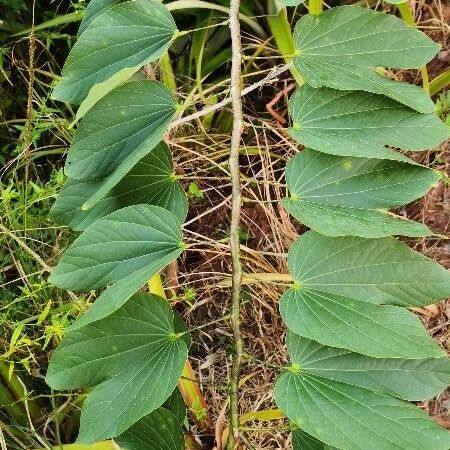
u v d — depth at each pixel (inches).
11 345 20.6
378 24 15.8
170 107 15.6
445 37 27.6
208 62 26.7
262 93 27.7
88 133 15.6
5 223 23.9
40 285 22.0
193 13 25.6
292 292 14.4
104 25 15.4
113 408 14.4
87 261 14.6
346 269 14.5
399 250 14.4
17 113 28.1
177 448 15.8
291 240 25.8
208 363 25.5
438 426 13.6
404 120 15.4
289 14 26.9
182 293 26.2
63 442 24.3
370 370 14.3
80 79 15.8
